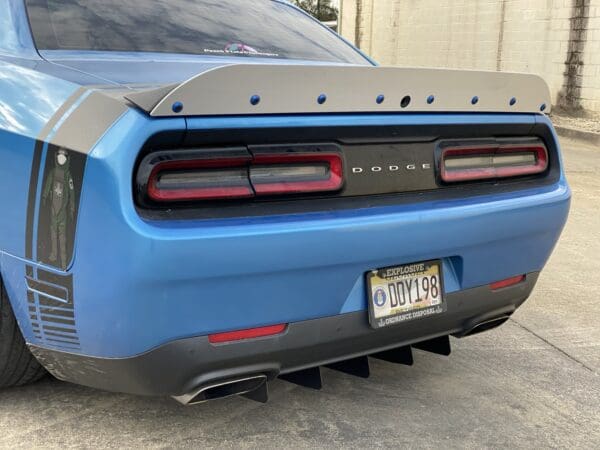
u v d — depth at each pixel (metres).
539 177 2.62
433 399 2.65
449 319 2.39
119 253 1.73
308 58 2.85
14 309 2.06
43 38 2.30
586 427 2.50
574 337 3.39
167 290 1.78
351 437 2.33
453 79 2.23
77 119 1.84
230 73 1.81
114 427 2.32
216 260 1.80
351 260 2.03
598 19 13.76
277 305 1.95
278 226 1.88
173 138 1.77
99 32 2.41
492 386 2.79
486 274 2.42
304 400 2.59
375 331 2.17
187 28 2.64
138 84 2.00
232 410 2.48
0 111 2.01
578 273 4.54
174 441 2.24
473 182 2.40
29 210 1.91
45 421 2.34
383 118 2.11
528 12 15.32
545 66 15.09
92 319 1.84
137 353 1.85
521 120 2.49
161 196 1.77
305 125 1.95
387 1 19.73
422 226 2.15
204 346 1.88
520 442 2.36
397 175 2.17
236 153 1.86
